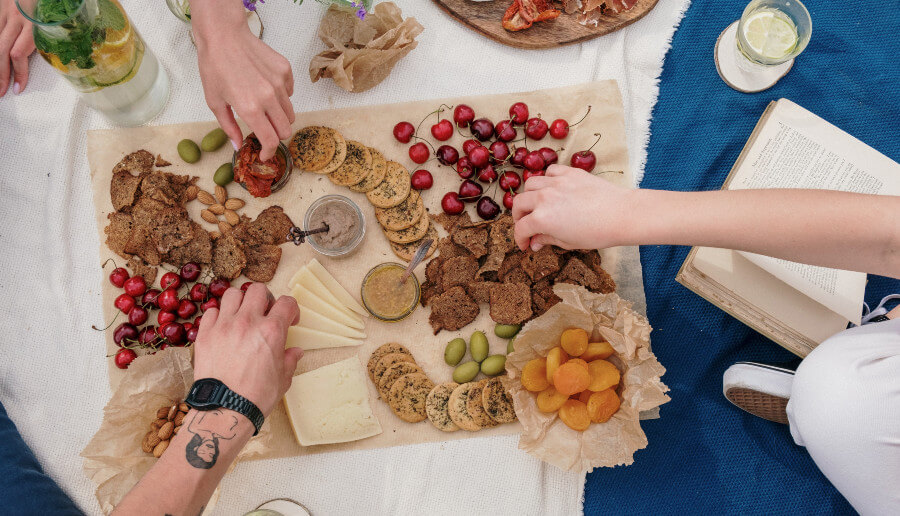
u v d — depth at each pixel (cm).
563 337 89
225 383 80
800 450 96
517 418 91
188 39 98
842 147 91
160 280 94
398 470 94
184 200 95
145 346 93
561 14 98
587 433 89
